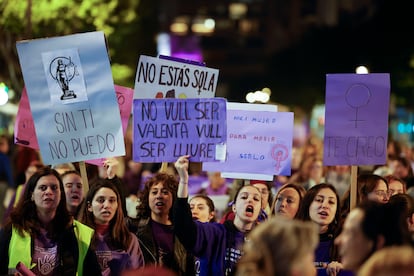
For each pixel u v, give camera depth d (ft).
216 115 33.35
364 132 37.22
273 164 38.50
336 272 31.04
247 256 19.74
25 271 29.94
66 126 34.06
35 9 95.76
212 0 595.88
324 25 258.78
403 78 196.85
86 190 34.60
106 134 34.09
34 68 33.99
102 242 32.83
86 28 103.04
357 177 37.68
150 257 34.50
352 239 22.74
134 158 33.60
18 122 37.96
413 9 197.26
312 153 66.08
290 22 452.35
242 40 581.12
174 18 553.64
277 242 19.39
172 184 35.09
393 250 17.99
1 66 107.45
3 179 66.85
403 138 160.15
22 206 31.17
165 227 34.96
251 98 165.07
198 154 33.37
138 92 38.42
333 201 32.89
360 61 215.10
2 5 92.48
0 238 31.19
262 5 580.71
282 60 289.74
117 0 111.24
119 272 32.63
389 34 200.75
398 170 54.24
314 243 19.72
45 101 34.01
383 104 37.14
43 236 31.19
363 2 241.14
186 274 34.58
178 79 38.55
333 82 37.27
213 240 32.68
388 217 22.75
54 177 31.30
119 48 126.41
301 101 280.72
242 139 38.68
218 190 57.00
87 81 34.01
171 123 33.53
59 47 33.94
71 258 31.27
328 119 37.29
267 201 38.81
